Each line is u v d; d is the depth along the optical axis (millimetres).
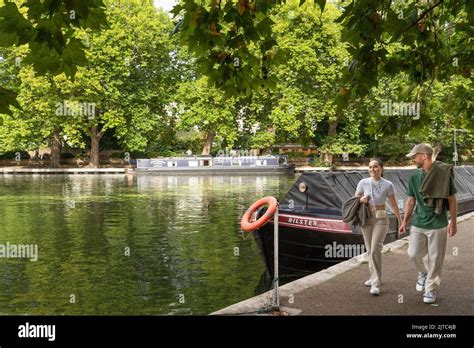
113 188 34719
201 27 5363
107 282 11609
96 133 60375
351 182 13484
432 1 7117
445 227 7070
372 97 46406
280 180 42594
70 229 18219
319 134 64562
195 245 15492
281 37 54938
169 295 10648
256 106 58062
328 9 55875
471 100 9555
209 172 50594
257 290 11039
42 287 11227
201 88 56406
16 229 18203
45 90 53906
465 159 59250
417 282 7762
